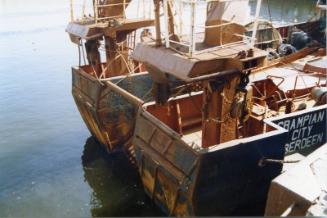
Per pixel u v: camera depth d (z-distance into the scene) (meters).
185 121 11.34
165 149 9.08
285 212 6.00
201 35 9.70
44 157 14.34
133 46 15.69
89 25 13.52
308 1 49.22
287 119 10.40
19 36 33.97
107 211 10.92
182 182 8.39
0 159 14.16
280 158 8.91
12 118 18.11
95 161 13.91
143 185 10.97
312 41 19.00
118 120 13.67
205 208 8.45
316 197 6.09
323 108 11.05
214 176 8.13
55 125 17.36
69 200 11.56
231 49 8.06
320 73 14.36
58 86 22.62
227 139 8.92
